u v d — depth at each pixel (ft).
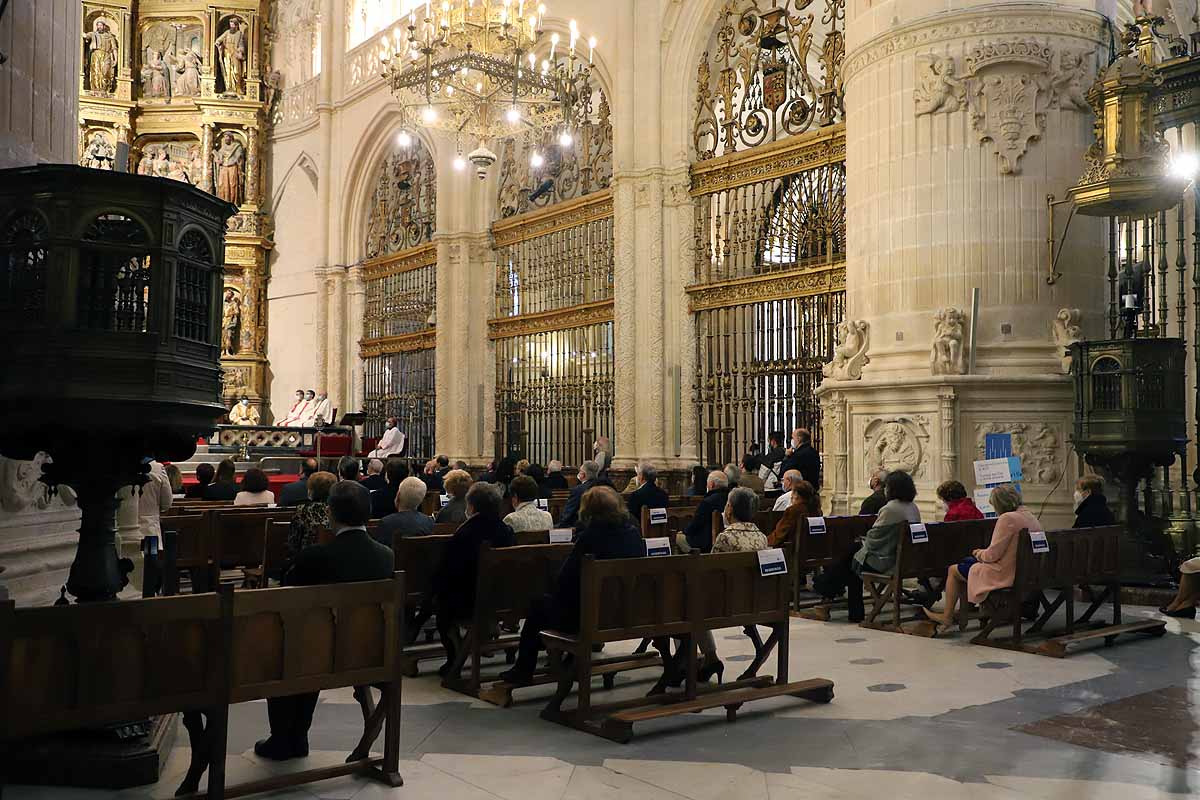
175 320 16.17
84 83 98.17
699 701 20.79
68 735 17.13
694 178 62.03
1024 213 41.93
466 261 79.41
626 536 21.70
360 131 92.84
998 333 41.86
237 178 102.12
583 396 70.13
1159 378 36.96
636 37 64.13
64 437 15.78
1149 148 37.04
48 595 22.03
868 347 45.16
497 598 24.06
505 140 78.28
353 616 16.71
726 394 60.13
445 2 48.32
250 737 19.90
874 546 32.27
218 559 35.19
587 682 20.42
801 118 57.47
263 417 102.32
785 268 57.52
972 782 17.24
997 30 42.16
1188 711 21.81
